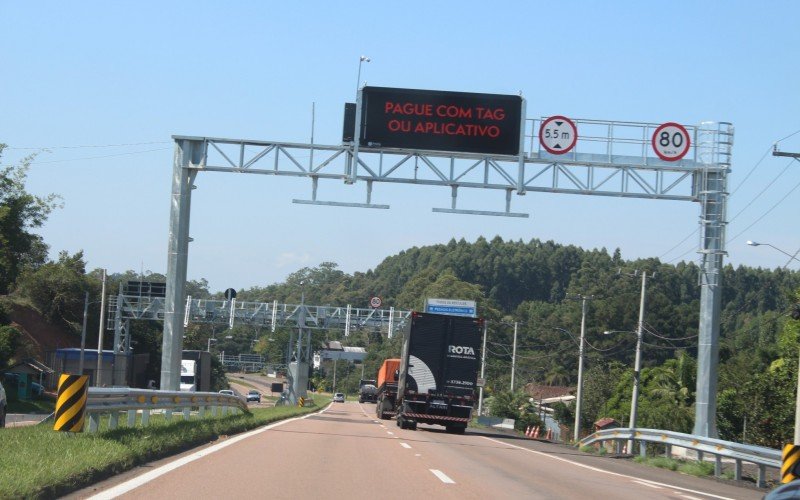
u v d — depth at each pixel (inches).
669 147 1210.0
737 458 876.6
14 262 2284.7
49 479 413.7
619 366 3346.5
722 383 2343.8
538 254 7170.3
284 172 1229.1
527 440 1501.0
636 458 1093.1
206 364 2913.4
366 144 1180.5
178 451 684.7
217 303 2716.5
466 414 1427.2
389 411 2000.5
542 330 4441.4
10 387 2092.8
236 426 999.6
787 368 1701.5
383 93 1184.2
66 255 3535.9
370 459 738.8
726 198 1205.7
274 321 2701.8
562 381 4207.7
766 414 1668.3
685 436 1000.9
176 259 1253.1
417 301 5620.1
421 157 1202.0
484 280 7062.0
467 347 1432.1
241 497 448.5
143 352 3390.7
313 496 471.2
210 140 1248.2
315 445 866.1
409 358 1423.5
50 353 2738.7
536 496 541.6
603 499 552.4
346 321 2691.9
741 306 5979.3
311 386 6058.1
